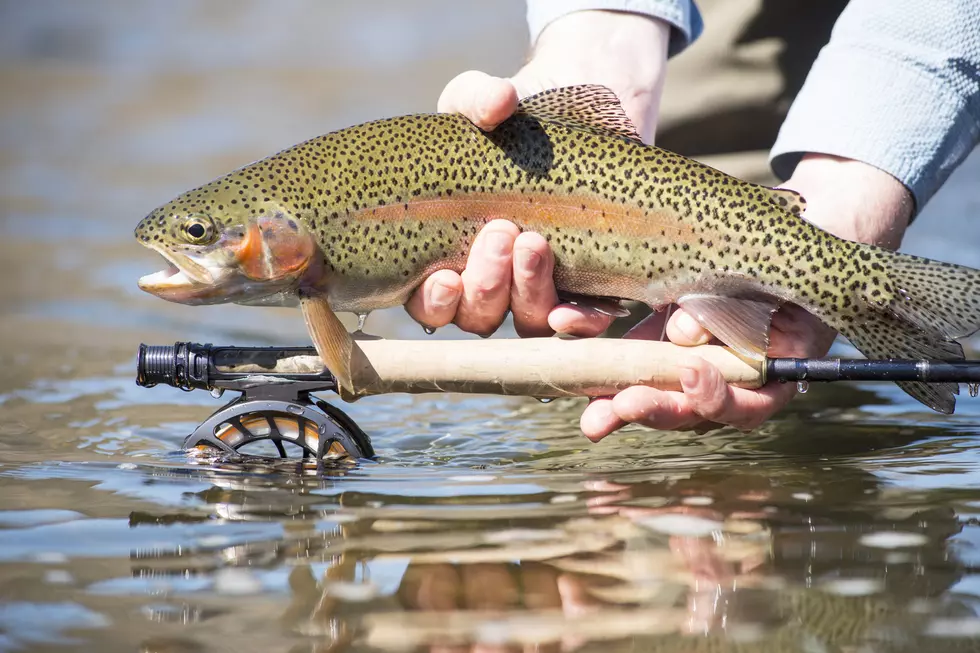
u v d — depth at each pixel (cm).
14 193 1384
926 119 562
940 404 481
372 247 507
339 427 520
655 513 435
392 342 501
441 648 317
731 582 362
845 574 367
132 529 415
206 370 512
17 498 455
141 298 947
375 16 2856
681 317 505
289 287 509
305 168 507
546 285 509
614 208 506
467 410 661
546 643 320
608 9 630
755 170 809
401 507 444
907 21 570
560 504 447
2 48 2647
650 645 318
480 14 2814
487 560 382
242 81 2205
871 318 490
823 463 515
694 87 810
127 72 2384
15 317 876
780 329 530
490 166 508
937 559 379
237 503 449
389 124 516
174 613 339
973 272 476
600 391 493
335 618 336
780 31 808
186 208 496
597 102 512
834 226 551
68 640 322
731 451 548
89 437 567
